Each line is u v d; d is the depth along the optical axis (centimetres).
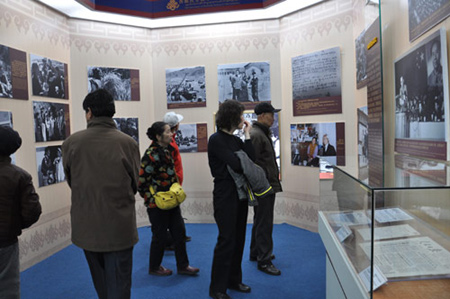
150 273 378
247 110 568
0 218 222
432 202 134
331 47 482
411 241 134
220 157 288
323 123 495
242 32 566
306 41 515
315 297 317
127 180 236
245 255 429
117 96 559
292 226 547
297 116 535
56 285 358
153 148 356
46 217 446
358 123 433
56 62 481
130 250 240
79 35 527
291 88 543
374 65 351
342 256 173
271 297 318
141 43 581
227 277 302
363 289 137
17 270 233
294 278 358
